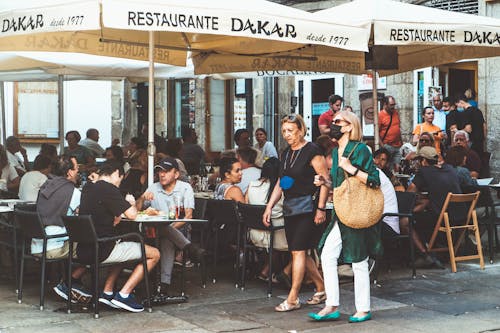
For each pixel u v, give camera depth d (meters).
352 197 7.14
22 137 20.19
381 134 14.88
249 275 9.66
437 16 9.69
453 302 8.16
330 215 9.19
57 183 8.19
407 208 9.65
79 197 8.25
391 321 7.35
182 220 7.86
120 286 8.98
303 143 7.88
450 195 9.80
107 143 21.69
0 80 14.29
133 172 10.90
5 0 8.33
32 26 7.87
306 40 8.34
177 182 9.02
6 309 7.96
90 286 9.06
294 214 7.73
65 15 7.65
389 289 8.82
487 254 11.05
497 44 9.80
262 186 8.99
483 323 7.24
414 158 12.01
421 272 9.86
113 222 7.71
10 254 9.94
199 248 9.06
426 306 7.98
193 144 14.91
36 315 7.70
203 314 7.75
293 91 20.14
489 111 15.77
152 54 9.53
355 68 12.91
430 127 14.38
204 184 12.38
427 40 9.37
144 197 8.98
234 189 9.63
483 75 15.82
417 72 17.08
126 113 22.09
